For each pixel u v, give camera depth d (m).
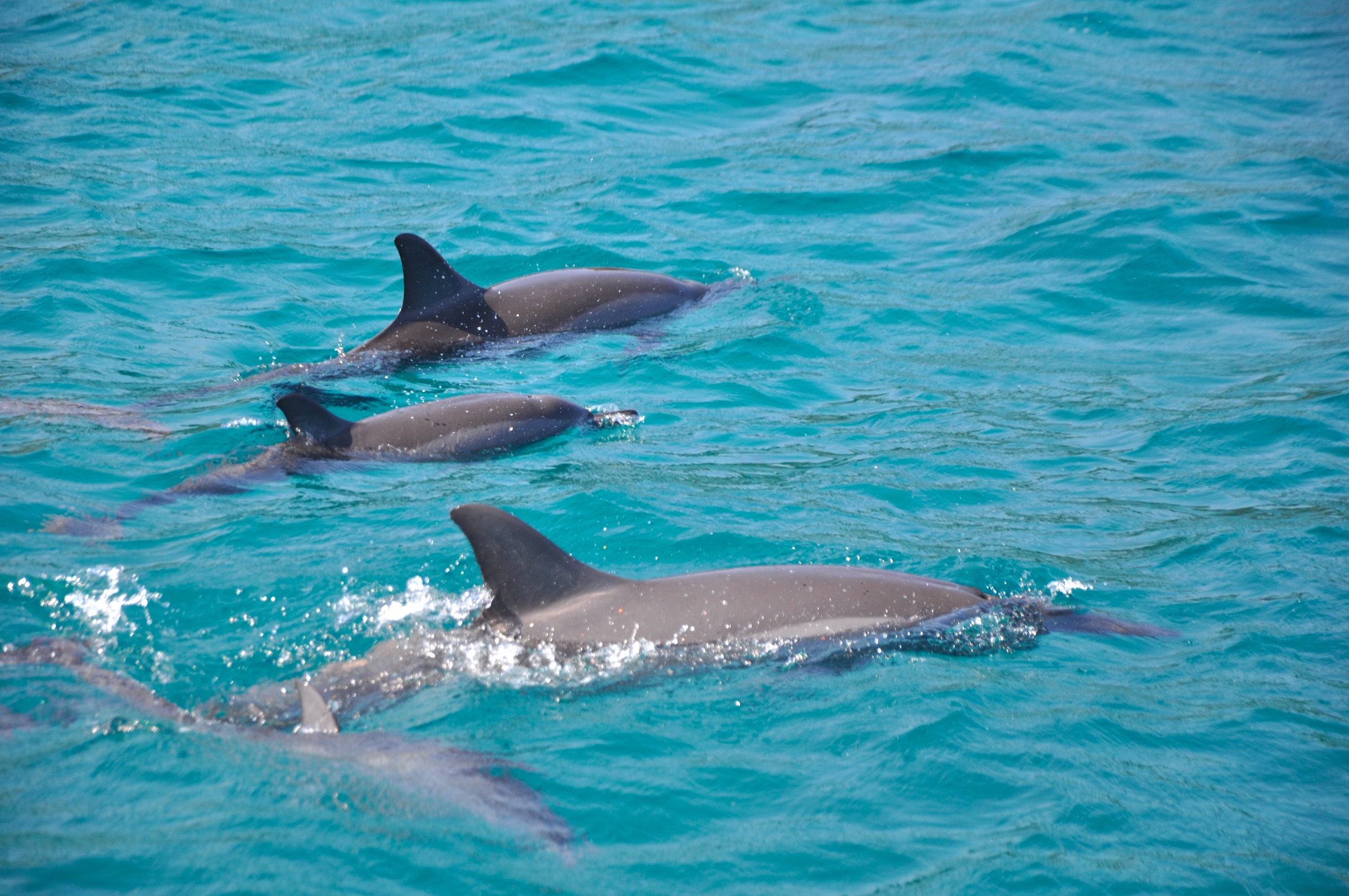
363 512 28.77
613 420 35.62
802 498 30.34
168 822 16.81
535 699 20.84
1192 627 24.52
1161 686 22.16
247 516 28.16
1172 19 90.62
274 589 24.47
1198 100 72.06
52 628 22.45
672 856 17.11
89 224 49.28
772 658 22.33
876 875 16.97
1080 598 25.80
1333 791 19.09
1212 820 18.33
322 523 27.98
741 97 72.94
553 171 60.28
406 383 38.28
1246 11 92.69
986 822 18.22
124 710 19.66
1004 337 43.19
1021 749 20.00
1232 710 21.33
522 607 22.61
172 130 63.16
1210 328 43.59
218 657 21.89
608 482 30.84
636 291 44.72
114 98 67.62
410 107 68.88
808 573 24.28
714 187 58.34
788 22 89.56
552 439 34.47
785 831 17.81
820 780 19.05
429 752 19.05
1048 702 21.47
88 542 26.23
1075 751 19.97
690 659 22.08
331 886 15.80
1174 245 50.34
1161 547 28.19
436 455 33.00
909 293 46.81
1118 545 28.39
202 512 28.36
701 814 18.08
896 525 29.08
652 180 59.22
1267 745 20.28
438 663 21.64
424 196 56.47
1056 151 63.31
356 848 16.58
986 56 79.62
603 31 85.19
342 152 62.03
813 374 39.84
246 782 17.83
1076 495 31.25
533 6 92.69
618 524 28.23
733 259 50.16
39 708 19.61
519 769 18.83
